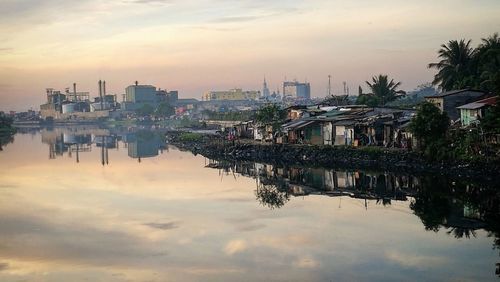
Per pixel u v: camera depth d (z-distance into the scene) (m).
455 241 30.81
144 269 27.16
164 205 45.22
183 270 26.81
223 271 26.42
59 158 96.25
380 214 39.03
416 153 61.03
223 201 46.72
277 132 93.19
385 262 27.06
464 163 53.28
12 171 74.75
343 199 46.06
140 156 99.00
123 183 60.31
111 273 26.66
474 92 70.56
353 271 25.75
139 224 37.66
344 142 77.62
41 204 46.56
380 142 72.56
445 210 39.56
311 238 32.41
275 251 29.67
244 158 88.44
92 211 42.94
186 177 65.00
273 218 38.59
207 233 34.41
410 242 30.84
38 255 30.09
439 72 85.69
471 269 25.62
